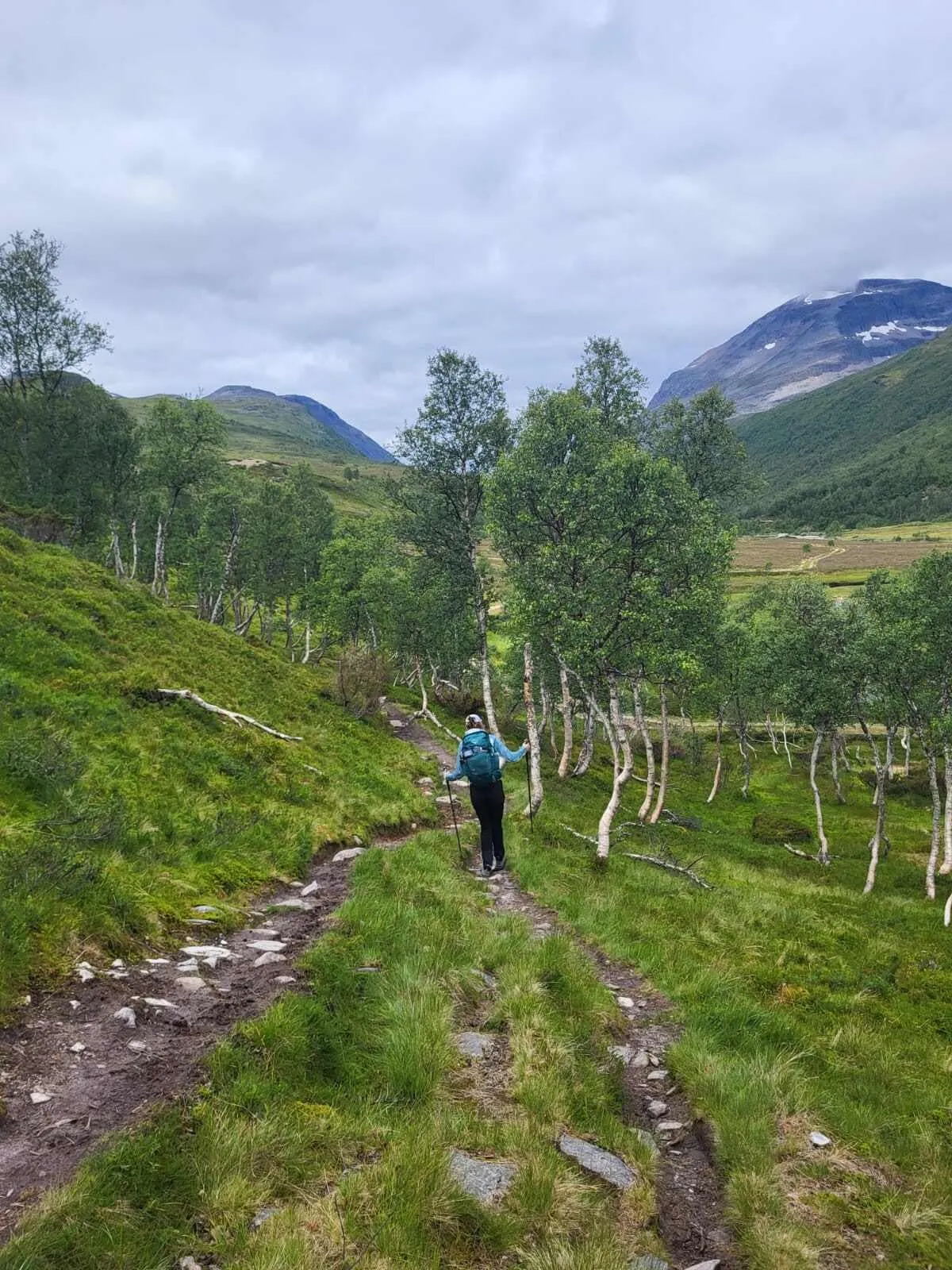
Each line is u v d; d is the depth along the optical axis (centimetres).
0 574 2348
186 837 1233
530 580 2477
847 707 3391
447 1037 694
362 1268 407
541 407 2861
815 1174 582
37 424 5919
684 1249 497
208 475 6062
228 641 3338
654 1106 689
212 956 831
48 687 1670
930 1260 499
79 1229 402
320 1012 691
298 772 1941
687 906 1572
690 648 2472
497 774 1479
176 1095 542
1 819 972
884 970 1424
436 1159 498
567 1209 493
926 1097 812
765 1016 921
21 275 5475
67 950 742
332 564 6588
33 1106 514
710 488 3925
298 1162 494
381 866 1302
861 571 18450
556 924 1212
